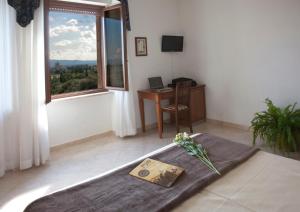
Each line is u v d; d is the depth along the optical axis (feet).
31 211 4.17
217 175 5.07
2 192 8.39
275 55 12.55
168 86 15.20
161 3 15.08
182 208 4.16
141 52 14.29
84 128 12.85
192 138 7.10
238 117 14.56
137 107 14.51
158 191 4.57
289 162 5.67
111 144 12.64
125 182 4.92
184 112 15.12
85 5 12.44
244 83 13.97
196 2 15.28
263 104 13.37
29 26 9.50
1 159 9.36
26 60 9.58
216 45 14.83
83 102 12.64
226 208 4.11
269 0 12.32
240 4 13.39
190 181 4.86
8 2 8.94
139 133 14.38
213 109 15.70
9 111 9.68
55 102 11.56
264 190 4.58
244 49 13.65
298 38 11.68
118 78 13.33
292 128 10.65
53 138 11.71
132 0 13.48
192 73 16.38
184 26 16.21
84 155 11.31
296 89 12.09
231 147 6.47
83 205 4.24
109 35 13.24
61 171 9.85
